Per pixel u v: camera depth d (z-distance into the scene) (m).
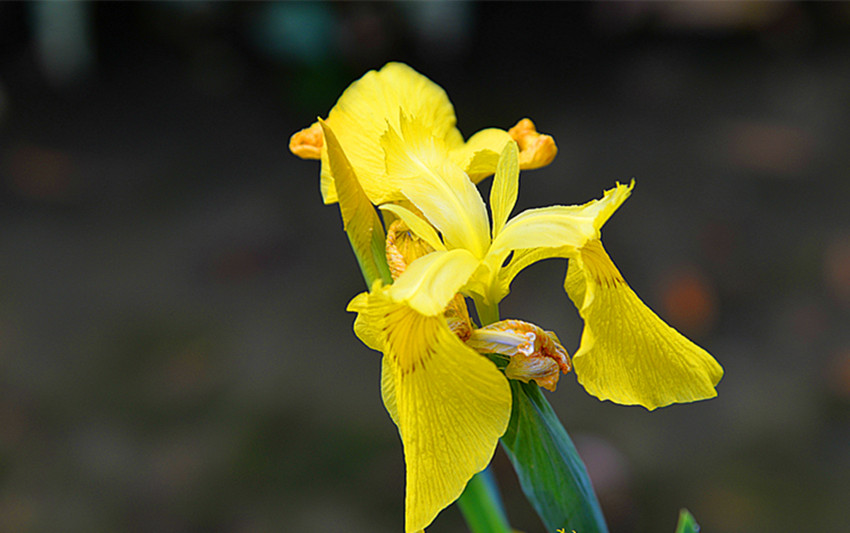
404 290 0.65
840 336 1.65
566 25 2.79
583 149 2.28
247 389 1.58
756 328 1.69
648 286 1.81
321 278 1.86
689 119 2.39
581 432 1.45
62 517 1.34
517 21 2.79
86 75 2.63
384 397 0.66
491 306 0.68
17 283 1.89
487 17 2.79
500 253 0.67
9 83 2.59
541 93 2.52
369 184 0.69
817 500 1.32
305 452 1.44
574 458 0.68
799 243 1.91
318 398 1.55
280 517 1.33
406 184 0.68
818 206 2.03
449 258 0.67
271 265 1.91
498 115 2.43
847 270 1.80
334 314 1.75
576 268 0.68
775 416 1.48
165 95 2.57
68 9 2.50
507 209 0.68
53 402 1.58
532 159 0.71
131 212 2.12
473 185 0.68
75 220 2.10
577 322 1.67
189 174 2.25
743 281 1.81
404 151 0.69
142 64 2.67
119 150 2.36
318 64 2.48
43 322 1.78
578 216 0.67
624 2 2.77
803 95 2.46
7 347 1.71
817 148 2.23
